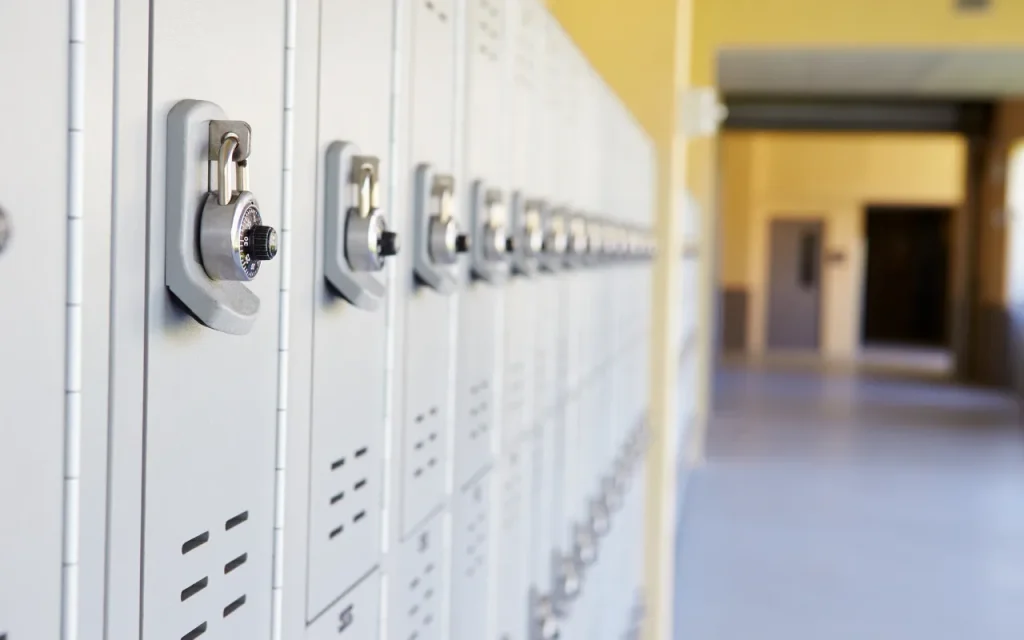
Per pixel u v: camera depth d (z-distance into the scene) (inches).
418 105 44.2
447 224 45.1
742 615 187.3
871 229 931.3
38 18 19.7
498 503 63.4
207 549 27.1
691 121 166.4
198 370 26.2
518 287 67.5
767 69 375.6
